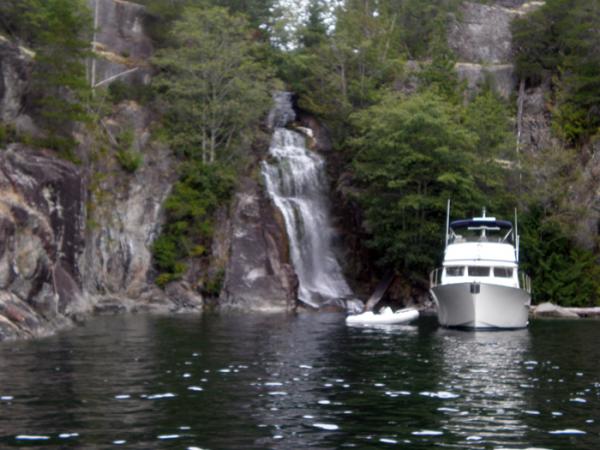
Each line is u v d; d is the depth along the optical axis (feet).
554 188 161.17
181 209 156.97
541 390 50.42
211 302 152.15
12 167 105.50
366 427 38.83
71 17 135.54
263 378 54.75
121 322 111.75
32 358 64.75
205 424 39.06
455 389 50.60
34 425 38.37
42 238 93.45
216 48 169.78
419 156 151.84
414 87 192.34
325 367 61.36
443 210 154.51
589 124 180.14
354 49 189.47
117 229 150.41
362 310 148.97
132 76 172.76
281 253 155.43
